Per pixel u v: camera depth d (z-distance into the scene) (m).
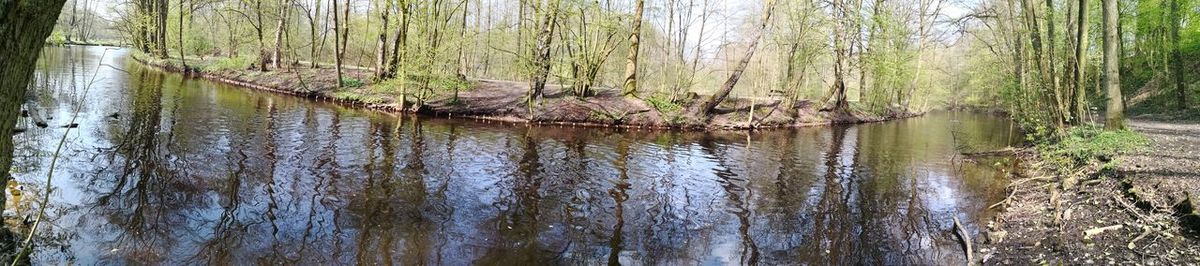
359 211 9.17
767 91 35.75
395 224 8.66
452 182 11.52
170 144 13.24
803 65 29.80
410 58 23.92
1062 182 11.97
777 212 10.64
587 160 15.16
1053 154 15.42
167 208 8.62
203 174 10.71
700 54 29.89
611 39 27.80
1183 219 7.81
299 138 15.48
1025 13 17.94
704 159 16.52
